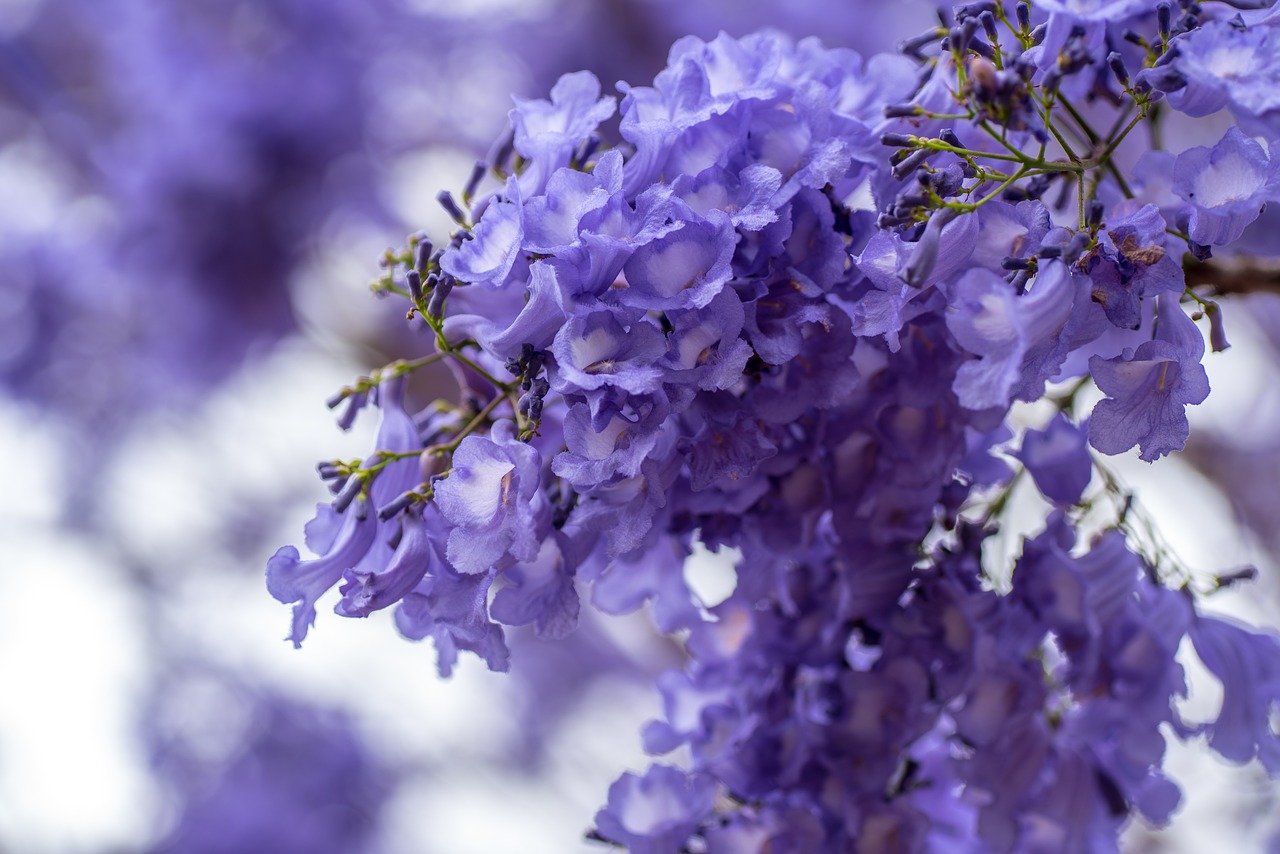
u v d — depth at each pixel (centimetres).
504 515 81
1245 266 90
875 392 86
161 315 238
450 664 87
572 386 79
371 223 233
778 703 92
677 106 83
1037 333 79
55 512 273
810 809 90
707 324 80
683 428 83
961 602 89
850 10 252
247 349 237
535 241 81
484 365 87
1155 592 91
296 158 232
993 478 92
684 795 91
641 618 218
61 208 265
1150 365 81
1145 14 86
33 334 263
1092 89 87
